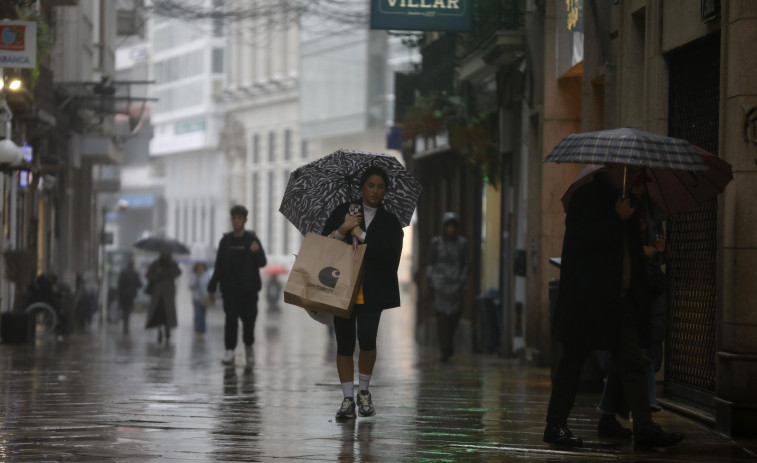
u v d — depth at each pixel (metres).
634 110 32.59
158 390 31.03
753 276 23.17
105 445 20.41
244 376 36.41
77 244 115.19
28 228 76.81
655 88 29.69
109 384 32.91
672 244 28.56
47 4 78.69
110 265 139.38
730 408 22.98
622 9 32.97
